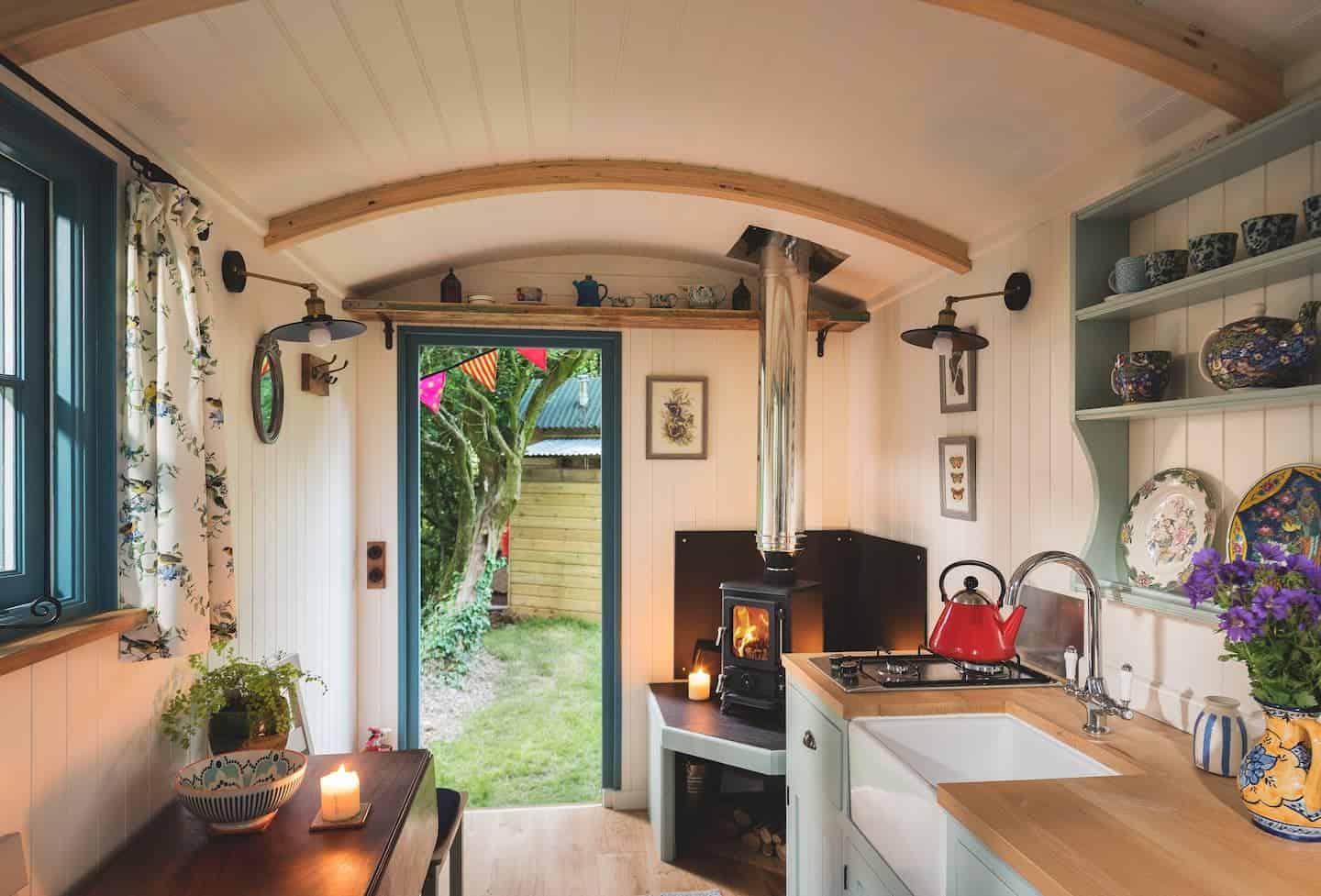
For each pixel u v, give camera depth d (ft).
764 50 6.25
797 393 11.34
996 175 7.65
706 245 12.05
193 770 5.89
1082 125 6.45
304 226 8.45
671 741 10.98
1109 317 6.55
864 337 12.76
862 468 12.81
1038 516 7.92
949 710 7.07
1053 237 7.68
